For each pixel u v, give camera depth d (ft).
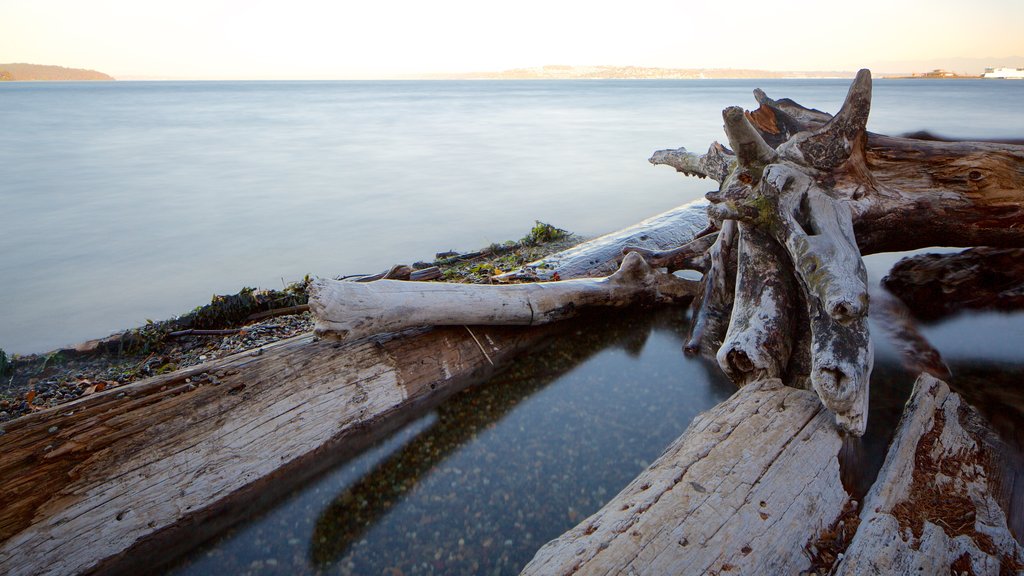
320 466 12.48
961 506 9.73
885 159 17.10
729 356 13.47
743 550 8.52
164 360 18.08
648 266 20.45
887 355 16.80
